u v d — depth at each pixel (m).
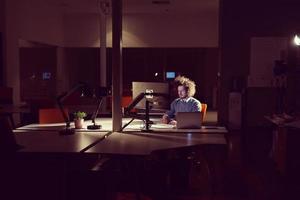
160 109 4.42
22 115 8.10
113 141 3.44
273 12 8.50
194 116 4.08
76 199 3.12
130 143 3.33
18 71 9.05
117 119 4.01
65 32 12.44
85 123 4.62
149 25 12.34
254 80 8.62
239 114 8.50
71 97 8.46
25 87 12.59
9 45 8.54
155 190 3.67
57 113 4.91
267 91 8.62
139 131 3.99
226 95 8.73
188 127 4.09
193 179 4.80
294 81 6.28
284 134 4.94
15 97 8.84
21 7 9.20
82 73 13.06
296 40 6.05
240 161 5.77
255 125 8.70
